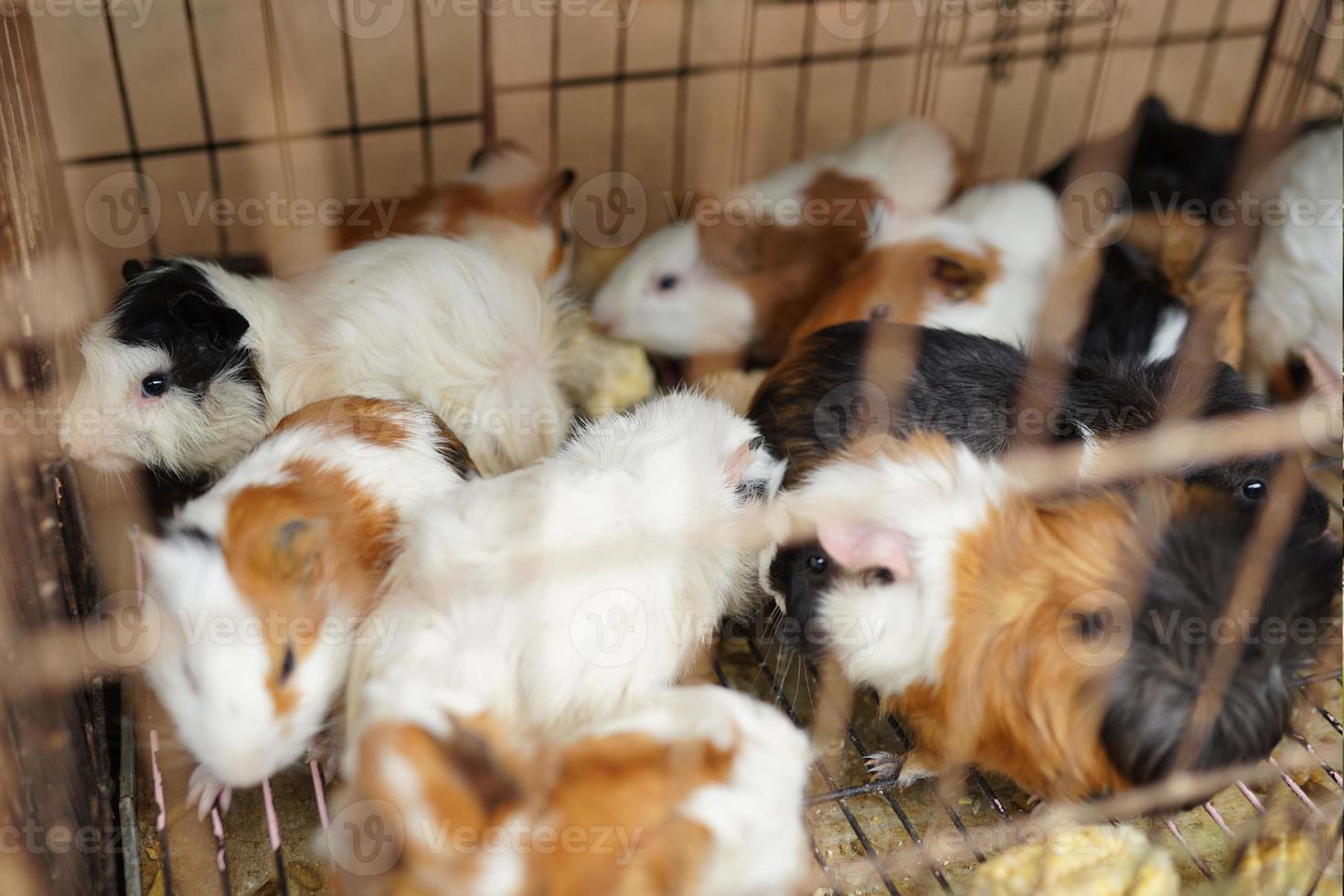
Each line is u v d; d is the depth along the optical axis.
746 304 0.85
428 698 0.51
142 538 0.55
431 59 1.09
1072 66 1.14
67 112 0.97
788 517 0.61
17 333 0.56
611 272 0.90
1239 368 0.80
